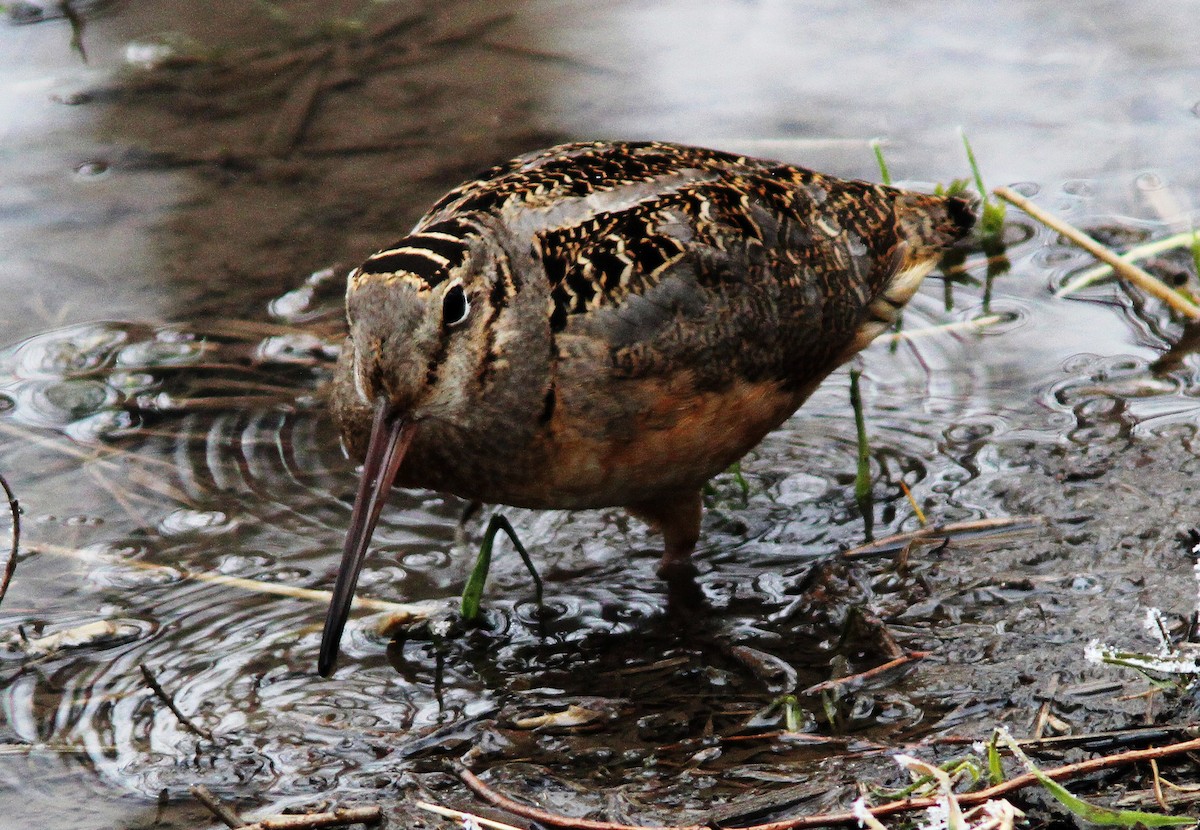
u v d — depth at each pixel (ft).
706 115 48.29
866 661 28.81
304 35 53.62
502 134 47.75
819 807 24.48
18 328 40.42
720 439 30.48
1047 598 29.76
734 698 28.19
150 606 31.24
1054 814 23.72
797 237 31.86
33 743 27.58
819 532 32.86
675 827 24.09
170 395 38.09
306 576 32.14
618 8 54.95
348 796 25.90
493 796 25.21
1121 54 50.11
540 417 28.71
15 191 45.62
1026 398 36.50
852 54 51.52
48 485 34.96
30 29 53.93
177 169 46.57
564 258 28.76
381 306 26.99
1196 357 37.29
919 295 41.27
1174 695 26.11
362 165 46.52
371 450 27.40
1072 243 42.42
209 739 27.61
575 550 33.04
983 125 47.21
